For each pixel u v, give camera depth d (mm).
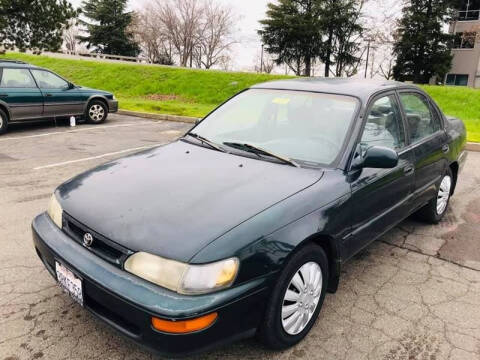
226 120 3727
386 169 3322
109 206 2518
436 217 4715
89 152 7738
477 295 3369
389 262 3871
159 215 2371
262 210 2430
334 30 41906
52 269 2623
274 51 44906
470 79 40125
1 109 9172
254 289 2230
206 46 48594
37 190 5477
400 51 38969
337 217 2760
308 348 2680
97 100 11062
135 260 2193
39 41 18328
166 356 2102
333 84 3688
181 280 2082
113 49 50750
